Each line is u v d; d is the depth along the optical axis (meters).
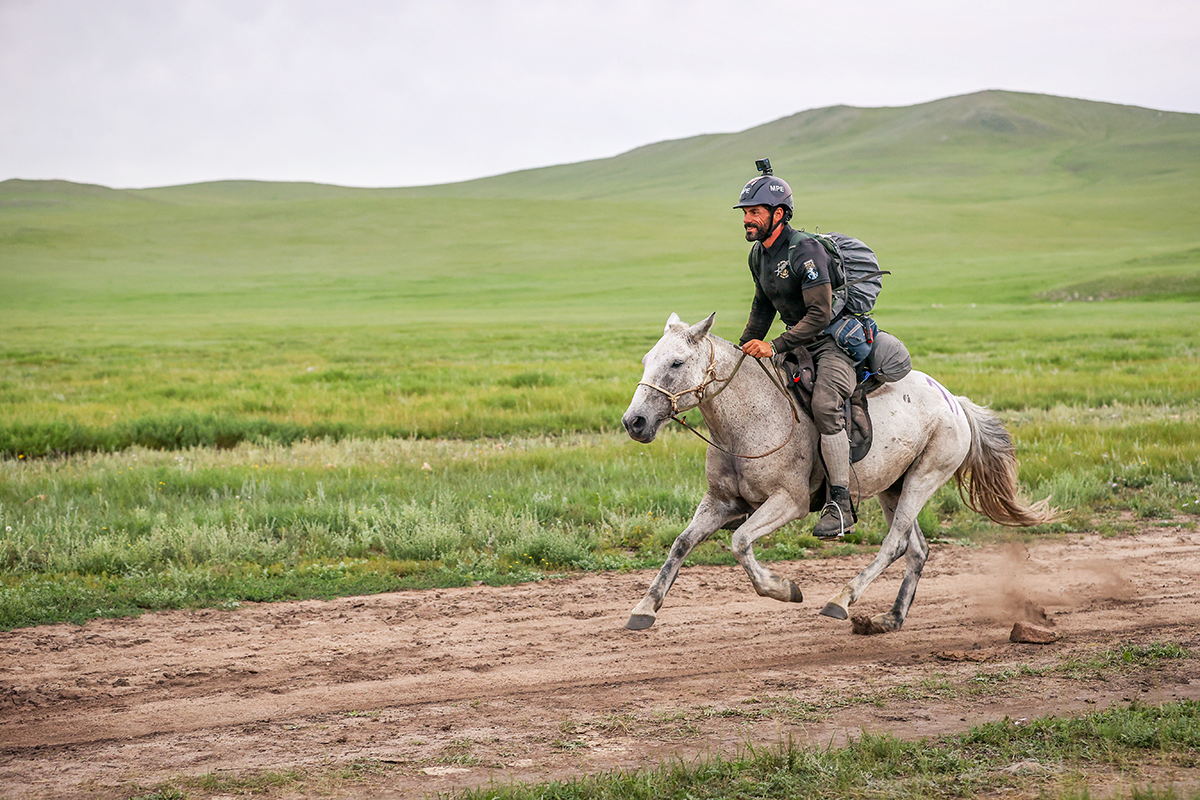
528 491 10.77
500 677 5.89
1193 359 27.59
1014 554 8.97
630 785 4.11
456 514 9.88
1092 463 12.49
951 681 5.73
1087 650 6.31
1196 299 60.47
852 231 119.31
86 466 12.86
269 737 4.92
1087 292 64.19
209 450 14.38
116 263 104.00
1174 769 4.27
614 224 127.56
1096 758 4.42
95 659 6.13
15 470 12.37
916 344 33.78
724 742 4.79
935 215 133.62
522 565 8.55
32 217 139.62
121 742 4.87
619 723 5.07
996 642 6.61
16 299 78.06
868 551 9.20
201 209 145.25
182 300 78.25
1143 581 8.06
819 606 7.56
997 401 18.81
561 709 5.31
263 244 117.50
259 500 10.10
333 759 4.61
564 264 100.38
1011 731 4.75
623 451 13.59
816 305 6.34
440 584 8.00
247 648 6.40
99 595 7.32
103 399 20.06
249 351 36.44
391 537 9.00
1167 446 13.30
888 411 7.00
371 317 61.38
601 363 28.20
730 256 101.62
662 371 6.10
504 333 44.84
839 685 5.70
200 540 8.57
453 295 79.94
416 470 12.27
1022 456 12.97
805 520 10.10
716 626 7.00
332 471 12.23
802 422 6.61
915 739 4.75
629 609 7.39
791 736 4.66
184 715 5.25
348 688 5.69
